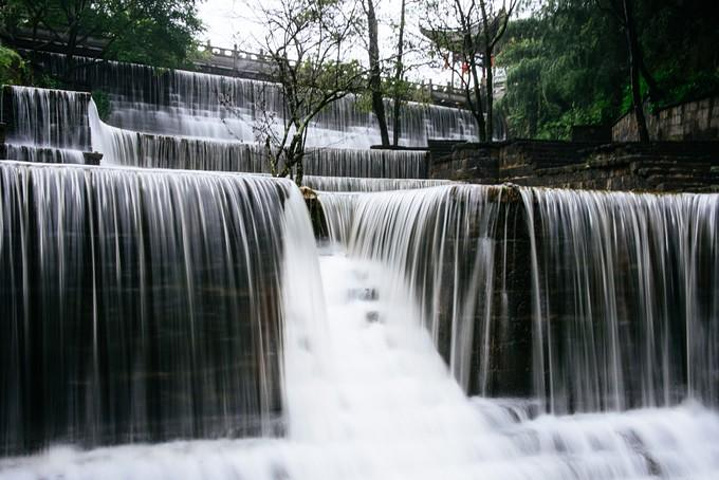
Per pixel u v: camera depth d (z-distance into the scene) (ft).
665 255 33.37
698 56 76.18
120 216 25.12
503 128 121.19
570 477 26.89
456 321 30.89
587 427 29.96
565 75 97.40
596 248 32.19
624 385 32.37
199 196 26.81
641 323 32.86
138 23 81.00
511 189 30.86
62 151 44.11
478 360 30.45
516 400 30.45
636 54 71.10
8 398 23.09
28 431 23.32
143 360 25.08
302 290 29.66
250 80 91.09
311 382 28.76
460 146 67.31
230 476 23.61
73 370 24.03
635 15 84.58
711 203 34.12
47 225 23.90
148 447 24.72
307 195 38.06
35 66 75.92
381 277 35.35
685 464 29.04
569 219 31.73
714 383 33.76
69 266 24.14
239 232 27.43
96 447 24.22
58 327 23.89
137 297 25.13
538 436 28.35
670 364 33.22
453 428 27.96
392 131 102.37
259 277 27.66
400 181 59.77
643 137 70.18
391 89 75.15
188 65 96.89
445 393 30.04
